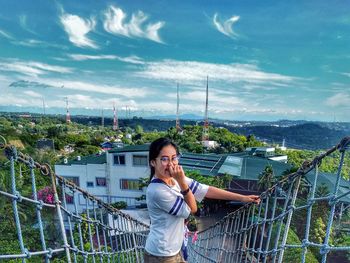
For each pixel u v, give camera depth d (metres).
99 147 70.19
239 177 30.50
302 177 2.37
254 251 3.36
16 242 12.62
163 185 2.22
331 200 1.86
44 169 2.43
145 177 25.47
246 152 53.97
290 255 13.27
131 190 25.98
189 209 2.24
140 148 25.92
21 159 2.08
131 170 25.86
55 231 12.35
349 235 17.31
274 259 2.68
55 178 2.64
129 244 5.23
